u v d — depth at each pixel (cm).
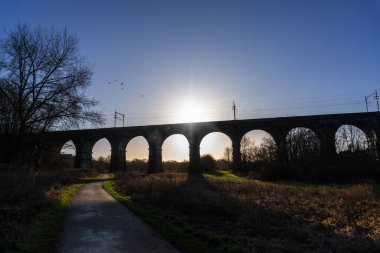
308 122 4612
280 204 1634
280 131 4716
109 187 2638
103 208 1475
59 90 2841
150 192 1805
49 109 2831
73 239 916
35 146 3109
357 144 5069
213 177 3919
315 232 1038
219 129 5031
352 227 1131
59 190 2008
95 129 5616
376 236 978
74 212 1367
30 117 2791
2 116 2859
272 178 3688
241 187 2436
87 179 3753
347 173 3441
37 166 3120
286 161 4203
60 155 4053
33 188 1397
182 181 2639
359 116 4472
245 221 1151
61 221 1157
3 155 2803
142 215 1266
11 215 1018
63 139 3656
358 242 881
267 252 792
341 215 1354
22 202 1180
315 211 1449
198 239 902
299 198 1884
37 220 1064
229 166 7456
